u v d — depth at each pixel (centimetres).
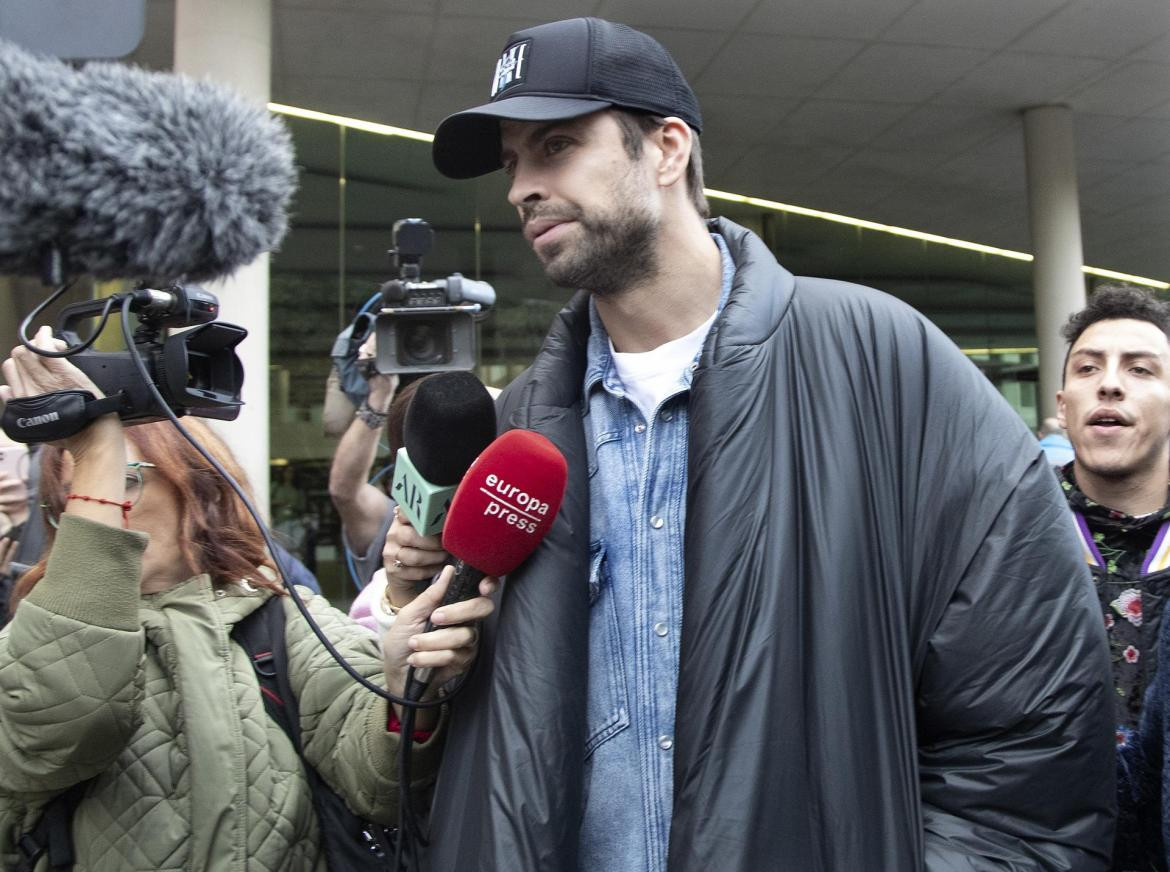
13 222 119
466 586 137
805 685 122
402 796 143
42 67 118
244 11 611
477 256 870
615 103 135
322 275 830
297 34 725
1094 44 823
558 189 136
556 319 158
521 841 122
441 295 277
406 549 148
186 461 172
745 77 854
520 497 131
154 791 156
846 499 128
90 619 142
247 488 178
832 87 879
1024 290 1354
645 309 144
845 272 1227
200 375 145
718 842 115
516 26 729
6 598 225
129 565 146
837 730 119
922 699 128
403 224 282
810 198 1158
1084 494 233
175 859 153
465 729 136
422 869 140
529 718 127
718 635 122
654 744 134
